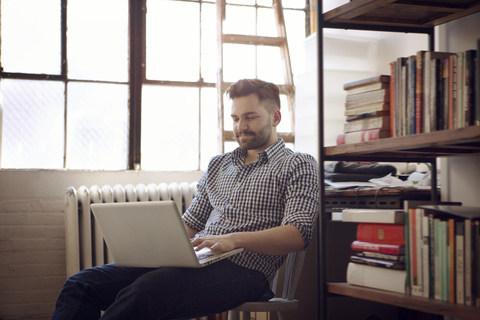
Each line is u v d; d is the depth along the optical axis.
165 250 1.34
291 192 1.52
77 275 1.50
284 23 3.03
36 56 2.76
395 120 1.36
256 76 3.04
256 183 1.58
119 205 1.36
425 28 1.68
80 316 1.43
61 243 2.65
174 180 2.85
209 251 1.38
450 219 1.11
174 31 2.99
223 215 1.59
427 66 1.26
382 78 1.38
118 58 2.90
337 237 1.92
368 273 1.32
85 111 2.82
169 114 2.96
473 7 1.48
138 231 1.36
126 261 1.48
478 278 1.04
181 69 3.00
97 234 2.45
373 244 1.32
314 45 2.55
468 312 1.01
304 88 2.61
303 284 1.96
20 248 2.60
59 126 2.77
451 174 1.61
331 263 1.91
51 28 2.79
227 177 1.69
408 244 1.20
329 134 2.28
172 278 1.33
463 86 1.17
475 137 1.04
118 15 2.91
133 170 2.84
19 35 2.73
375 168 1.98
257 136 1.65
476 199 1.51
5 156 2.68
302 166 1.55
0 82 2.68
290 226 1.44
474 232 1.05
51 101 2.76
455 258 1.09
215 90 3.04
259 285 1.49
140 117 2.90
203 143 3.01
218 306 1.41
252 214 1.55
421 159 1.62
